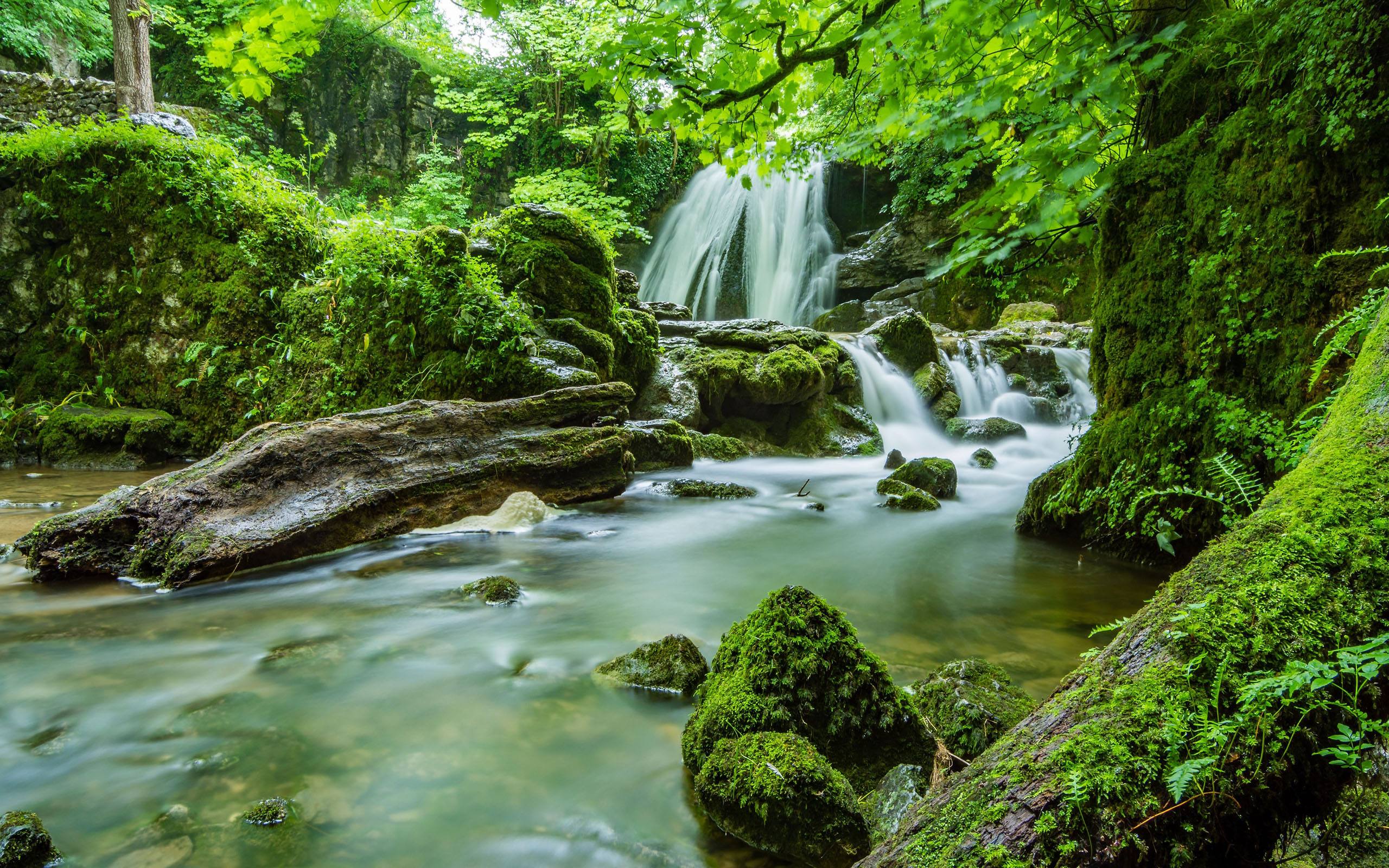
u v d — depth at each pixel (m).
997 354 13.91
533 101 24.05
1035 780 1.22
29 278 10.27
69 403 9.77
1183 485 4.62
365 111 22.28
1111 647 1.46
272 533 5.05
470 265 9.01
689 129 4.46
